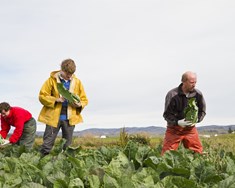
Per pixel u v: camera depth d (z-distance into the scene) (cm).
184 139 725
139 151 446
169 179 279
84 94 794
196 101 713
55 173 323
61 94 734
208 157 518
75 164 380
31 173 335
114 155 471
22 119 792
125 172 326
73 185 281
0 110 781
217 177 345
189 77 680
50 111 766
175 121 702
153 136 1825
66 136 781
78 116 789
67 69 742
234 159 507
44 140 768
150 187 270
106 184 261
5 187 294
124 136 1452
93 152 493
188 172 350
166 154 410
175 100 702
